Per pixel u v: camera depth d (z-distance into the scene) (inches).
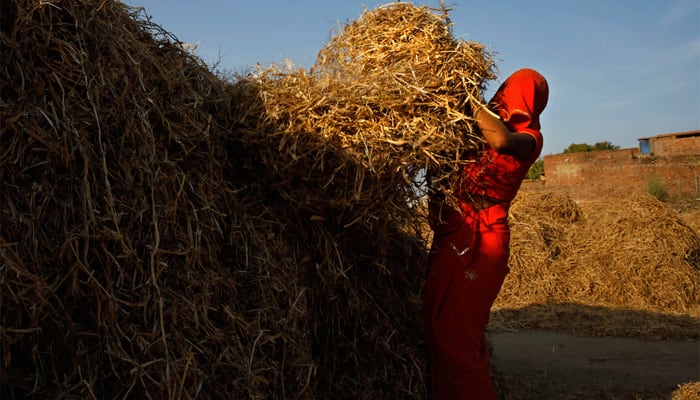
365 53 111.4
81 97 79.1
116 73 83.6
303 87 97.4
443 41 106.7
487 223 107.3
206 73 103.0
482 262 106.4
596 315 244.2
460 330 105.6
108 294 73.5
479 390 104.9
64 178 75.3
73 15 81.0
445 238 109.5
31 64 75.5
